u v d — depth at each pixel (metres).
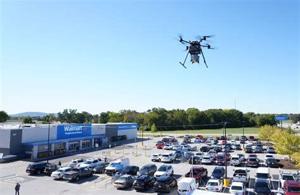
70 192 31.91
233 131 142.00
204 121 158.50
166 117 152.50
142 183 32.66
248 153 67.75
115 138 94.12
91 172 40.94
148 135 121.31
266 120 163.62
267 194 30.09
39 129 61.91
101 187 34.47
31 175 40.72
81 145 73.62
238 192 29.27
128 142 91.38
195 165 50.94
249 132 136.00
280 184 34.66
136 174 40.78
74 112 181.12
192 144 87.00
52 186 34.53
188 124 155.75
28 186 34.38
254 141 90.44
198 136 103.00
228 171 44.66
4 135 55.34
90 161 44.28
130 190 33.19
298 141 54.47
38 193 31.27
